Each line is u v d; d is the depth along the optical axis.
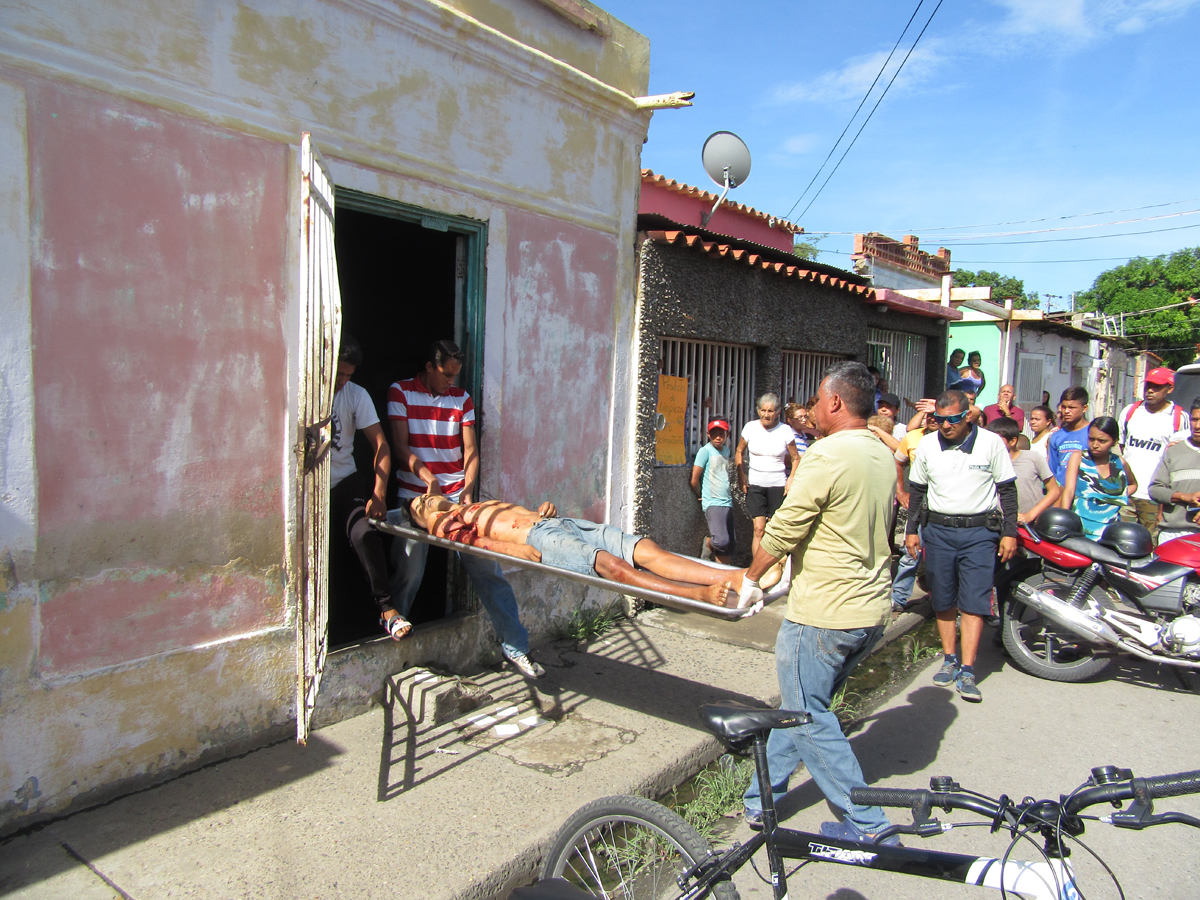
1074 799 1.91
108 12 2.97
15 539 2.84
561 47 5.17
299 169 3.65
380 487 4.14
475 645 4.83
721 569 3.27
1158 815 1.83
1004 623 5.51
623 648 5.38
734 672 4.98
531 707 4.33
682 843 2.28
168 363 3.23
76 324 2.95
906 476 6.48
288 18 3.55
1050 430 7.68
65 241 2.90
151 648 3.26
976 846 3.38
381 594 4.06
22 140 2.77
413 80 4.16
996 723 4.62
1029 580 5.41
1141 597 5.06
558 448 5.36
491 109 4.63
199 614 3.42
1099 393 22.50
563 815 3.23
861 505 3.11
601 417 5.73
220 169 3.35
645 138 5.86
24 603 2.88
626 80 5.74
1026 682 5.32
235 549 3.53
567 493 5.47
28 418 2.84
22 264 2.79
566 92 5.09
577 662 5.08
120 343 3.08
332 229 3.54
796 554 3.29
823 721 3.17
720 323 6.87
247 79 3.42
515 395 4.98
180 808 3.16
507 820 3.18
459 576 4.81
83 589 3.04
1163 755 4.23
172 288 3.23
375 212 4.10
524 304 4.98
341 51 3.79
